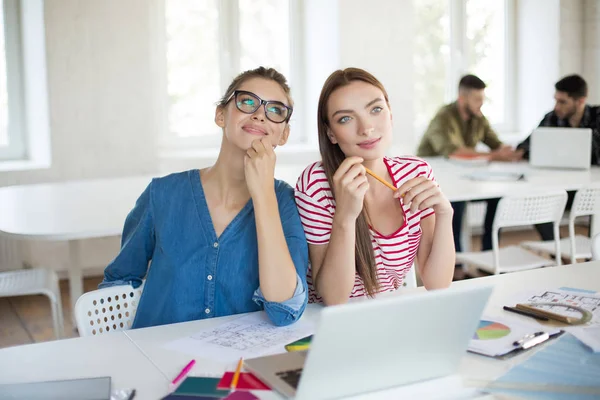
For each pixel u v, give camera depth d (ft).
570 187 11.73
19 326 12.76
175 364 4.42
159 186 5.63
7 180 14.80
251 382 4.06
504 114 20.68
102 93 15.33
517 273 6.48
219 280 5.46
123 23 15.29
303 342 4.69
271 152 5.19
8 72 15.93
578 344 4.64
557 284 6.06
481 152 15.43
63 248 15.71
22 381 4.19
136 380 4.18
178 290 5.46
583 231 19.44
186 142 17.78
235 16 17.83
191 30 17.47
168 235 5.49
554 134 13.60
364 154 5.65
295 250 5.40
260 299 5.24
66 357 4.58
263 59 18.31
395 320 3.66
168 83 17.43
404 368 3.92
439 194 5.63
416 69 19.54
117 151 15.60
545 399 3.85
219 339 4.86
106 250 16.03
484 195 11.08
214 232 5.46
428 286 6.09
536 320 5.14
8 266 15.35
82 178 15.40
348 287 5.60
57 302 9.70
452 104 16.35
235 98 5.29
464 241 15.06
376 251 5.99
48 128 15.07
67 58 14.98
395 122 18.24
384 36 17.85
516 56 20.59
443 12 19.69
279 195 5.64
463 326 3.95
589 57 19.71
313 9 18.10
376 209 6.01
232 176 5.45
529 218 10.98
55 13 14.79
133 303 5.79
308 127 18.78
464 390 4.00
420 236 6.17
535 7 20.01
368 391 3.88
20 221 9.53
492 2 20.25
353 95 5.59
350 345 3.62
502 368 4.28
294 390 3.85
